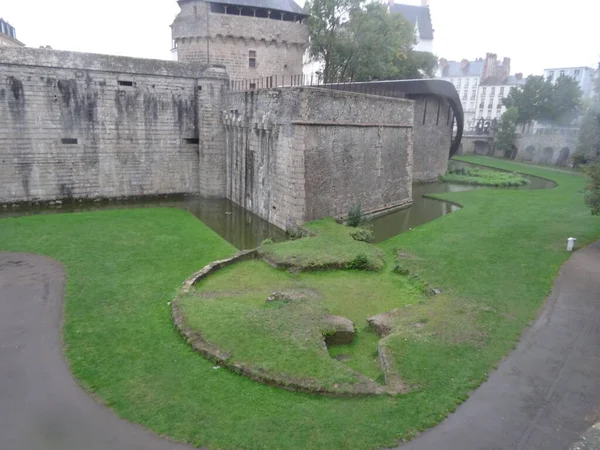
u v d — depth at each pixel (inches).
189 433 304.0
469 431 305.4
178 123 1118.4
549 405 332.8
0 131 941.2
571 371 375.9
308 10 1555.1
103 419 320.2
